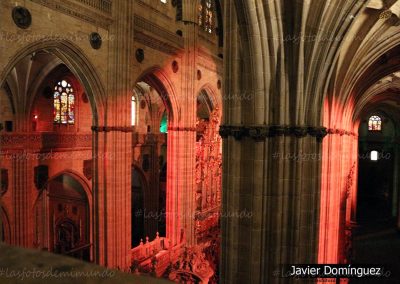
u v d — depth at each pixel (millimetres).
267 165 8148
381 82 22453
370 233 28172
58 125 23656
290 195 8438
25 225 20359
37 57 20266
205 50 25703
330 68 8953
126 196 17391
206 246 23078
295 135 8320
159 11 20406
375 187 39594
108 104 16484
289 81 8281
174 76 22000
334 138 14609
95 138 16547
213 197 28625
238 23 7668
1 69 11586
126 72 17000
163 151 34500
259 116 7910
